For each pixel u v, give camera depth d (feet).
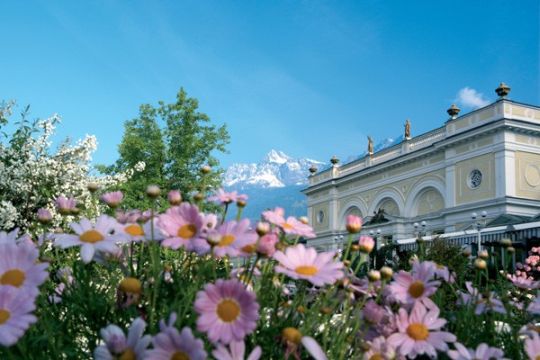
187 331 3.35
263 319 4.64
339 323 4.98
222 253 4.18
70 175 28.30
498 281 7.27
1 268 3.85
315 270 4.41
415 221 101.19
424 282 4.92
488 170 86.07
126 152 75.31
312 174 148.56
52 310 4.87
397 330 4.73
